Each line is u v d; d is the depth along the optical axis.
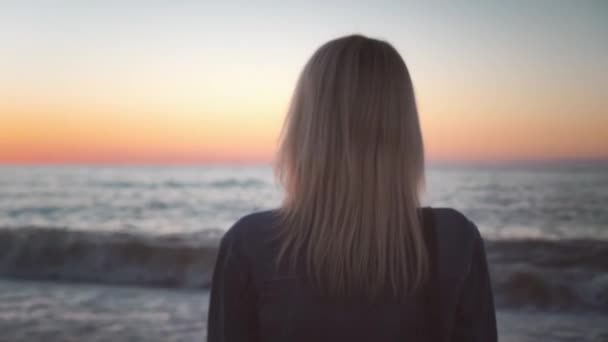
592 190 32.78
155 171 71.69
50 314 7.67
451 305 0.97
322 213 0.96
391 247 0.95
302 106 1.04
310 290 0.94
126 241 12.09
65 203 31.20
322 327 0.93
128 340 6.44
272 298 0.97
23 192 39.00
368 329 0.93
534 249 13.46
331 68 1.01
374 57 1.02
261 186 44.69
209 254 11.52
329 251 0.94
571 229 19.22
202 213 26.94
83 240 12.12
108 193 38.41
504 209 25.39
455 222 1.02
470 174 46.91
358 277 0.93
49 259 11.71
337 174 0.96
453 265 0.98
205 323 7.20
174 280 10.49
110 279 10.63
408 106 1.02
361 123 0.98
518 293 9.35
